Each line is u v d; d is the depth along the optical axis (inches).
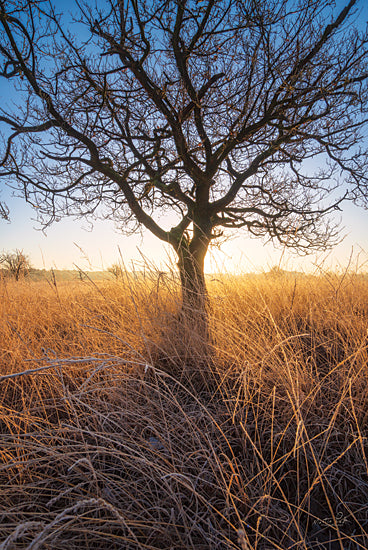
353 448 71.9
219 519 58.8
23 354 110.7
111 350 118.0
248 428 79.8
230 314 137.1
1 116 146.6
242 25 125.6
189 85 129.3
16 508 55.4
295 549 53.0
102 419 81.0
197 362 107.0
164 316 127.6
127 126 156.2
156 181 178.7
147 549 50.6
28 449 69.6
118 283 169.0
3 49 128.6
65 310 158.4
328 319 122.0
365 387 84.4
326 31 123.7
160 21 119.6
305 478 67.9
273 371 91.1
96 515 58.4
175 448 74.6
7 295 176.9
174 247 173.9
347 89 148.2
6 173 169.0
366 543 53.6
